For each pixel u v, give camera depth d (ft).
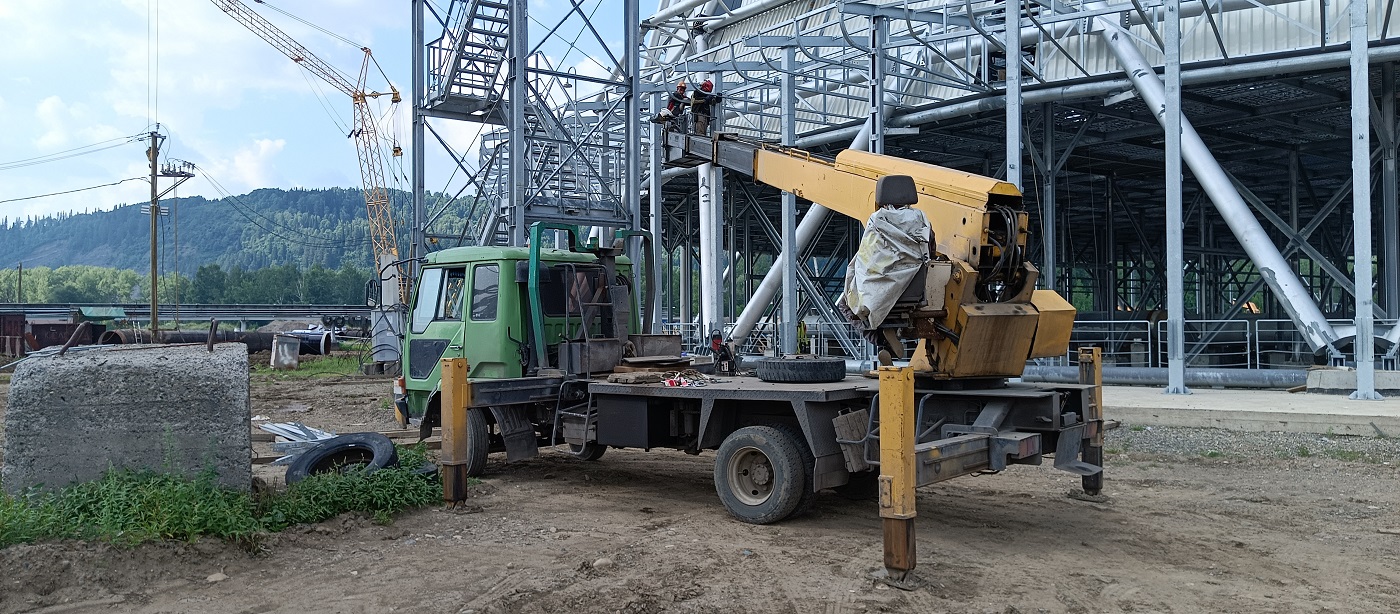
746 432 27.61
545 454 41.01
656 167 88.84
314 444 40.40
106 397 24.73
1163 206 143.13
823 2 99.60
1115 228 162.81
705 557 23.35
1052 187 78.28
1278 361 99.30
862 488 30.66
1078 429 27.78
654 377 30.40
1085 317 112.16
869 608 19.44
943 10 69.31
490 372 34.78
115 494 22.95
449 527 26.73
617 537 25.58
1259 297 193.88
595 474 36.04
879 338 26.84
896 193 25.26
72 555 20.59
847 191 30.89
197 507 23.04
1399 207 83.82
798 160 33.37
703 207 88.43
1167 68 58.18
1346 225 135.74
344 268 573.74
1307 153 96.99
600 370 33.60
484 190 73.26
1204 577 21.85
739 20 107.04
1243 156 101.71
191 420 25.39
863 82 81.15
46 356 25.11
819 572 22.07
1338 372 55.62
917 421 26.53
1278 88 71.31
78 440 24.40
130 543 21.35
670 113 40.45
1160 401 52.24
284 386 88.94
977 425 25.32
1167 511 29.14
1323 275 142.82
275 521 24.79
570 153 68.28
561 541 25.09
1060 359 74.59
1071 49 74.28
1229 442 42.57
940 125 83.15
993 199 26.30
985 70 73.26
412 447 38.27
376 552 23.82
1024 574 22.00
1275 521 27.71
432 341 36.88
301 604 19.69
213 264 531.09
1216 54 68.03
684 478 35.27
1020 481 34.22
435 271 37.60
